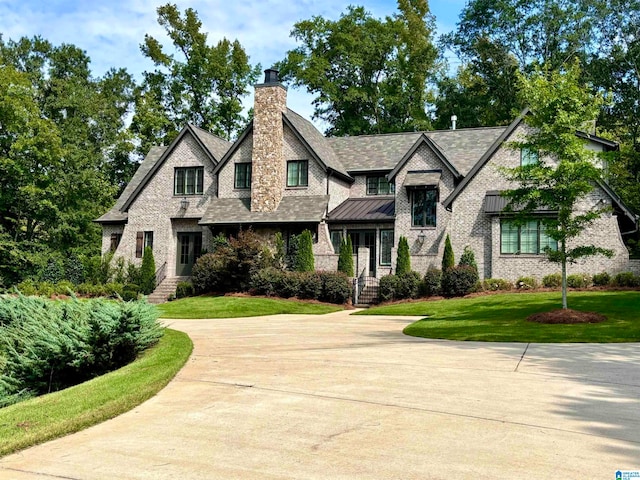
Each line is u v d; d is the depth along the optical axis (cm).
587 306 1948
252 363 1075
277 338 1491
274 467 530
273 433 633
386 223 3098
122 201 3825
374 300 2830
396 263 2834
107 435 643
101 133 4722
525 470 518
